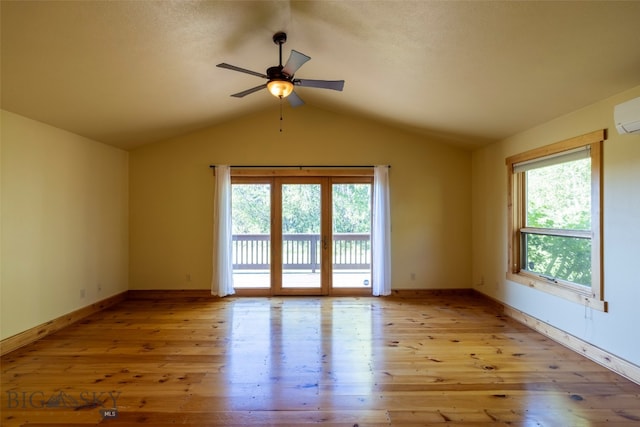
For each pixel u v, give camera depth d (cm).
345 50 294
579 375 255
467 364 275
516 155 394
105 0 198
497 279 439
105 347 311
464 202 509
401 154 505
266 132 499
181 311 426
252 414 208
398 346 312
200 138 498
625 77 235
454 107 361
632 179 247
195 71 316
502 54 238
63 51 236
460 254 510
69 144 382
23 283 318
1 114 299
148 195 496
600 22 185
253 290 507
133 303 467
